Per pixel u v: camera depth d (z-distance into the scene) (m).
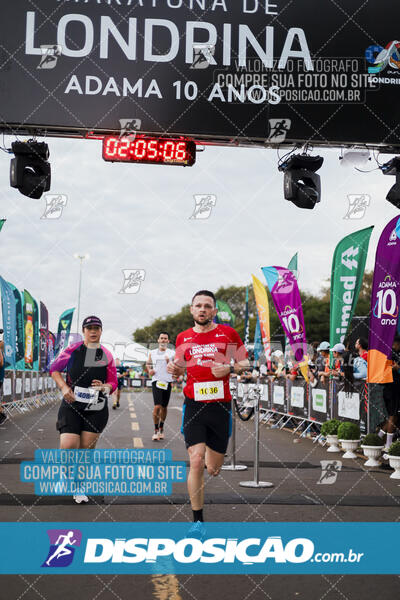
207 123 9.28
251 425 15.05
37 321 21.56
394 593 3.49
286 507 5.62
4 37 9.05
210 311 4.83
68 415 5.72
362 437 9.44
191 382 4.83
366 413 9.26
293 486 6.75
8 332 16.66
